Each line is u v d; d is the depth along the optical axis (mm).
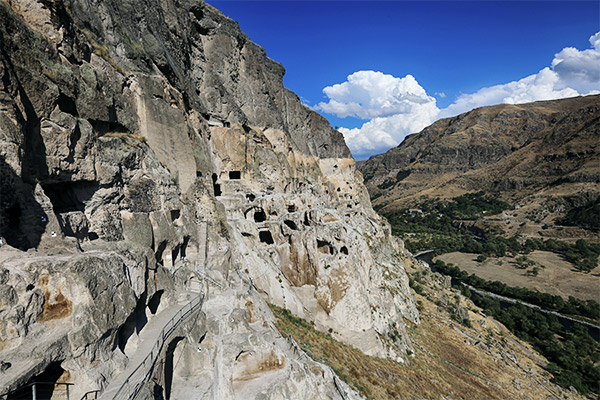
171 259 25219
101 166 19625
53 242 14648
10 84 13359
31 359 10891
